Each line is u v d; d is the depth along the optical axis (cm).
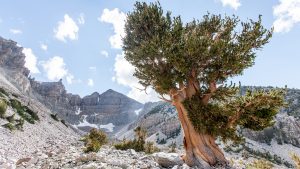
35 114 5216
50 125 6141
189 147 1647
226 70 1642
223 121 1623
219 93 1666
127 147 3069
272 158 11225
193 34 1727
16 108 4534
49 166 1420
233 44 1675
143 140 3181
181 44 1627
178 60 1572
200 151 1614
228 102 1712
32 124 4391
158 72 1755
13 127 2753
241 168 1639
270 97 1529
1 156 1503
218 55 1583
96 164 1360
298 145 15575
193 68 1680
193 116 1620
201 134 1650
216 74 1662
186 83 1747
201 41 1549
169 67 1762
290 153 1302
